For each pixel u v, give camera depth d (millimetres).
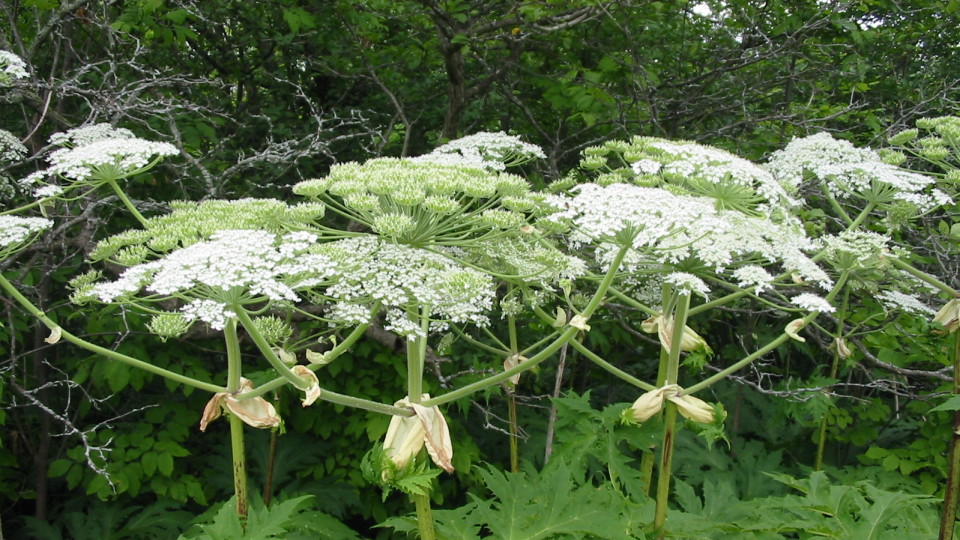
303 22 5977
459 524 3369
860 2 6684
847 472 5258
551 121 7363
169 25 6008
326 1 6465
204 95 6758
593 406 6805
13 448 5457
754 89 6883
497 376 2852
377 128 6441
